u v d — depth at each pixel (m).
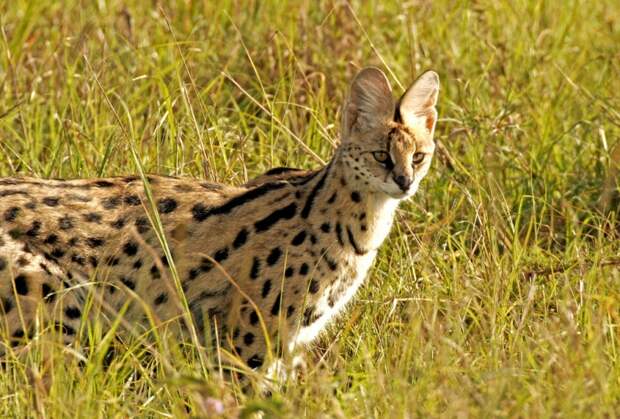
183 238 11.07
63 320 10.84
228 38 17.34
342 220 11.09
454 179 14.08
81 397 9.53
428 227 13.07
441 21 18.20
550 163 15.20
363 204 11.13
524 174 14.62
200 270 11.09
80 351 10.41
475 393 9.29
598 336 9.96
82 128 14.45
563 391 9.53
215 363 11.11
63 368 9.93
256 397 10.09
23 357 10.51
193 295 11.11
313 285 11.01
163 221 11.16
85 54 15.20
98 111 14.88
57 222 10.94
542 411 9.20
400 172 11.07
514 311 11.56
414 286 12.17
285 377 11.02
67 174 13.72
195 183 11.52
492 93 16.64
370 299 12.10
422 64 17.02
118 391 10.34
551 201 14.30
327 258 11.04
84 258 10.96
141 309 11.07
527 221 14.15
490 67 16.80
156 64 16.52
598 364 9.65
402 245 12.90
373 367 10.54
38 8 17.38
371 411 9.71
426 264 12.09
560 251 13.42
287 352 10.75
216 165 13.77
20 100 14.96
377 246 11.36
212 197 11.36
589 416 9.23
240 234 11.10
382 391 9.70
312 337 11.30
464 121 15.36
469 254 13.11
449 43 17.80
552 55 17.70
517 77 16.89
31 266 10.72
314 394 10.12
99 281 10.98
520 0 19.31
